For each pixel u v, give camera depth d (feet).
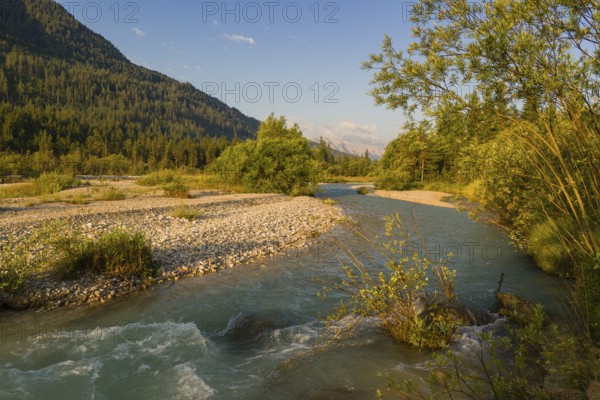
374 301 22.34
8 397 15.81
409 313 21.62
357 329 22.88
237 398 16.31
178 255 37.29
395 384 16.97
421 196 121.70
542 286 30.14
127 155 371.15
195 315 25.27
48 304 25.58
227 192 102.17
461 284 31.12
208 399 16.19
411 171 176.76
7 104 366.22
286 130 151.74
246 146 112.37
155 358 19.54
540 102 17.34
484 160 27.86
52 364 18.66
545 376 16.08
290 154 110.01
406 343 21.11
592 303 18.44
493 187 33.60
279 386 17.28
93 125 440.45
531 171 24.32
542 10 16.24
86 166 193.88
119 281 29.60
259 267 36.55
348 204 96.43
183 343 21.12
